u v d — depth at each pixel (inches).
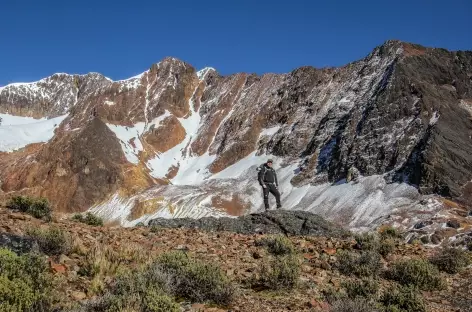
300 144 5502.0
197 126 7805.1
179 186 5132.9
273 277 309.0
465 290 359.9
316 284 329.1
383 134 4367.6
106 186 5349.4
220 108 7711.6
